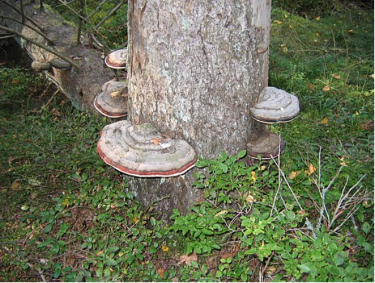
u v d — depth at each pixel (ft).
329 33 8.24
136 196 3.68
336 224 3.40
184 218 3.14
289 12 9.59
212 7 2.85
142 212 3.50
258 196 3.28
